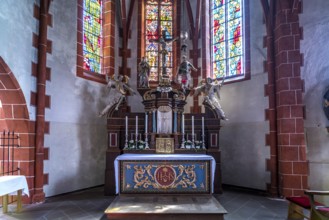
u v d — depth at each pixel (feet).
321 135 21.45
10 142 21.18
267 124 25.17
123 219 16.97
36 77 22.13
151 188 21.30
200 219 16.94
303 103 22.24
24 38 20.66
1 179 17.66
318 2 22.02
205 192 21.26
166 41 27.27
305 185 21.61
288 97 22.58
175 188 21.33
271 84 24.57
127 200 19.86
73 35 26.37
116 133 25.57
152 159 21.47
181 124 26.13
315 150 21.63
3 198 18.90
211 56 31.81
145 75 27.25
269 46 24.84
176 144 25.27
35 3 22.11
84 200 22.49
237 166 27.73
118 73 31.91
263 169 25.29
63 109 24.75
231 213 18.89
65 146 24.77
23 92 20.47
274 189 23.76
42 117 22.13
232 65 29.63
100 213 18.95
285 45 22.94
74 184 25.55
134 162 21.44
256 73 26.55
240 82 28.02
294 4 22.77
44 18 22.66
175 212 16.96
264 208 20.10
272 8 24.53
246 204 21.25
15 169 21.09
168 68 33.22
